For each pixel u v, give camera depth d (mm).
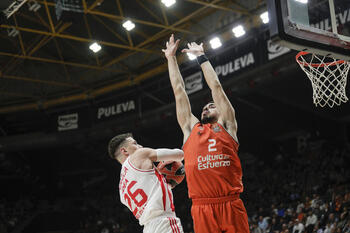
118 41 27484
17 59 26734
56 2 19328
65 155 37406
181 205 26578
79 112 30344
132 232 28688
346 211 16547
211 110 4332
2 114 32969
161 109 26188
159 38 26609
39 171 37562
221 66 23000
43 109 31625
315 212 18438
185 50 4441
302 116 26391
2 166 34406
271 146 32031
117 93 29859
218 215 3912
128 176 4391
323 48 5441
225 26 22844
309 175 25312
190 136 4129
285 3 5152
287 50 19719
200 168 3980
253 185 28203
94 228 30969
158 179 4367
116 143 4629
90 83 30984
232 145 4012
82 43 27891
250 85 21719
